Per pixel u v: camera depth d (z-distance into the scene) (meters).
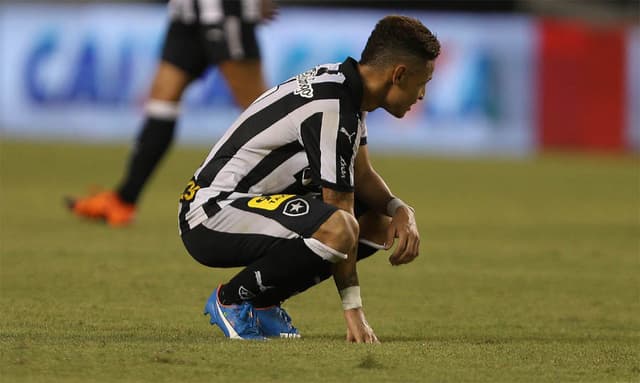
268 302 14.99
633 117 62.72
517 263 24.80
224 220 14.56
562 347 14.95
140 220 31.86
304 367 12.83
